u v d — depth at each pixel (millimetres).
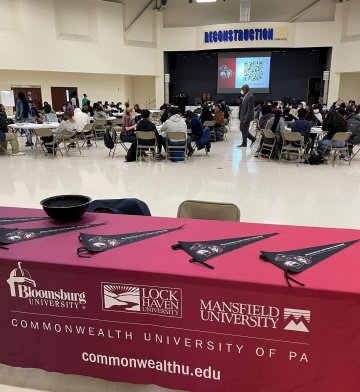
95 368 1429
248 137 9398
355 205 4473
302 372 1230
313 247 1426
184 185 5430
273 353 1234
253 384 1289
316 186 5367
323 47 15180
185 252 1396
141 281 1266
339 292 1114
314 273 1222
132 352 1368
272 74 17766
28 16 12555
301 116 6984
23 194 4941
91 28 14195
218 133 10516
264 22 14773
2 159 7668
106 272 1277
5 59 12406
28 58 12797
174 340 1311
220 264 1295
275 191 5102
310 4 14812
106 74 15578
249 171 6406
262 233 1582
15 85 13836
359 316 1124
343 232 1584
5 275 1377
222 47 15359
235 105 17844
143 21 15422
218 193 5004
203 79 18344
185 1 15789
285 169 6566
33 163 7211
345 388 1206
